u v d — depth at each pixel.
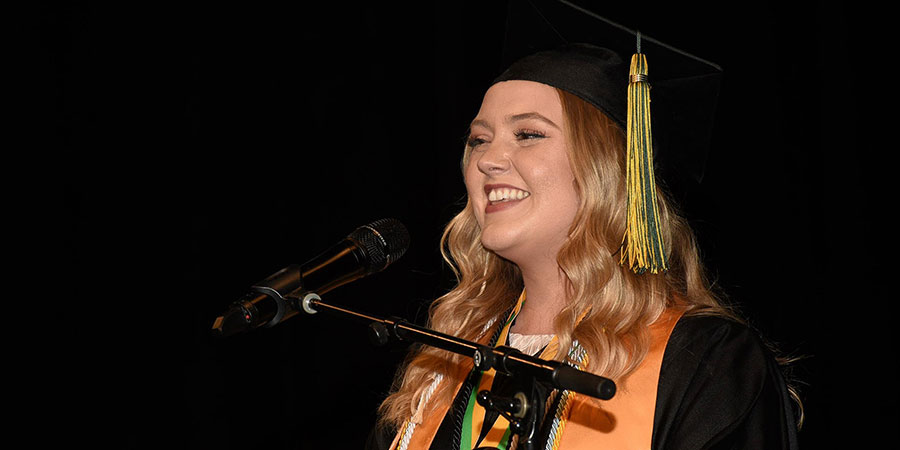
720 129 7.07
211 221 8.39
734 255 6.96
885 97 6.73
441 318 4.03
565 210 3.45
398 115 8.15
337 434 8.13
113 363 8.32
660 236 3.31
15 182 8.28
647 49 3.66
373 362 8.18
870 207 6.79
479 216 3.60
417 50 8.11
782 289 6.91
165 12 8.41
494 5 7.73
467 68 7.75
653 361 3.23
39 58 8.33
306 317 8.35
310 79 8.34
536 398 2.54
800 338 6.88
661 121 3.86
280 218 8.32
